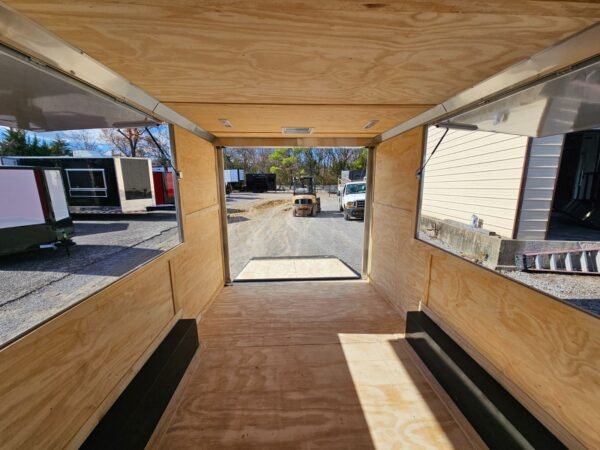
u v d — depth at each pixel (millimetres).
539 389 1067
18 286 3285
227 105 1675
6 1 638
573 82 1053
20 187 4031
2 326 2471
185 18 726
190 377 1622
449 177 4988
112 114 1506
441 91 1410
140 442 1141
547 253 3229
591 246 3324
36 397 827
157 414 1287
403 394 1482
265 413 1359
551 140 3377
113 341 1206
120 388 1223
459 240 4391
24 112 1255
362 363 1746
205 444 1198
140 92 1390
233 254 5195
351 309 2537
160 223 7453
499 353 1276
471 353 1449
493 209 3971
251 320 2328
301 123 2238
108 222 7660
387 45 896
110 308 1188
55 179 4465
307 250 5465
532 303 1104
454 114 1583
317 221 8852
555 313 1008
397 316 2400
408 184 2262
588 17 710
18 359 765
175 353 1515
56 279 3480
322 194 19266
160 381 1326
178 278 1943
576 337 935
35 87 1056
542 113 1384
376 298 2803
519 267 3361
